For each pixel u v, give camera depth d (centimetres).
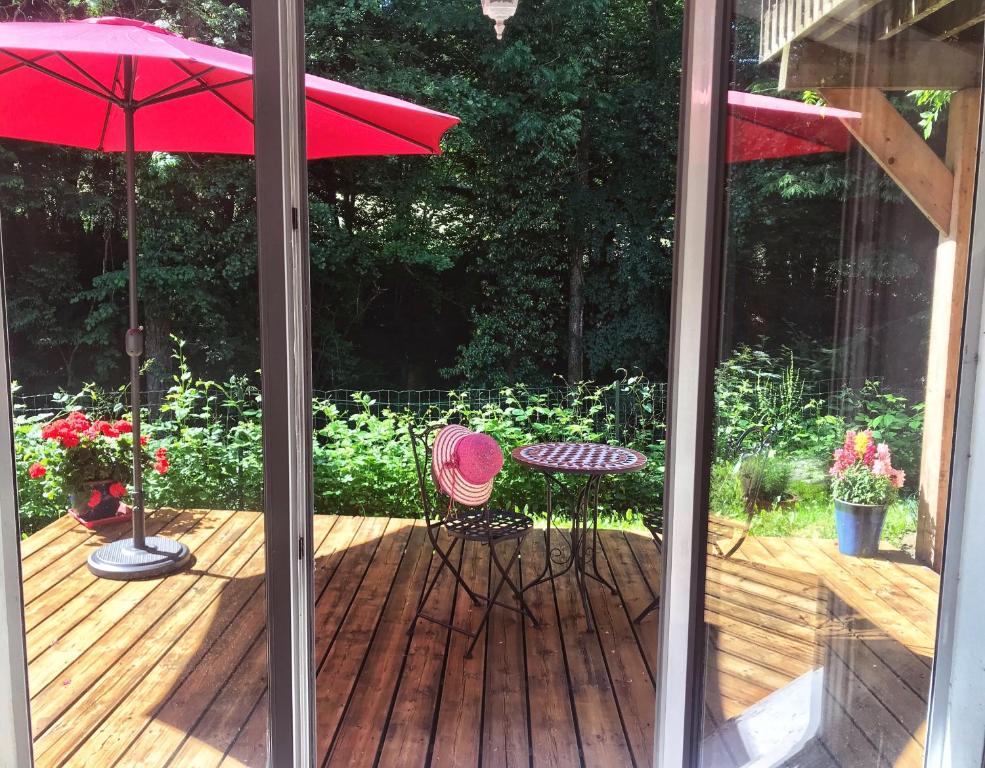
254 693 183
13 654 178
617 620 321
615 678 273
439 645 296
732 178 166
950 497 169
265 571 180
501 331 902
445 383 930
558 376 909
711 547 176
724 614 178
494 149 862
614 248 899
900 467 172
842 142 166
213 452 188
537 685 267
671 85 866
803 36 162
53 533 193
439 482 317
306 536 184
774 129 165
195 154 192
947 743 173
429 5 809
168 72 187
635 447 668
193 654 185
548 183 867
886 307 170
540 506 539
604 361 910
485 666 280
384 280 920
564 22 838
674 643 181
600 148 879
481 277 921
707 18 162
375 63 802
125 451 192
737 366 171
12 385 180
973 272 162
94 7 200
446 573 371
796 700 181
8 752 180
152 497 191
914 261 168
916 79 163
